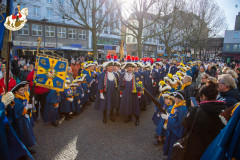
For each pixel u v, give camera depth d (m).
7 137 2.44
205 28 25.44
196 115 1.97
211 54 48.59
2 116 2.26
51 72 4.12
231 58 39.06
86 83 6.45
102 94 4.88
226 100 2.91
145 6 13.23
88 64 6.50
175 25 19.72
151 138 4.17
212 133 1.88
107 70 5.06
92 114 5.81
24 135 3.14
